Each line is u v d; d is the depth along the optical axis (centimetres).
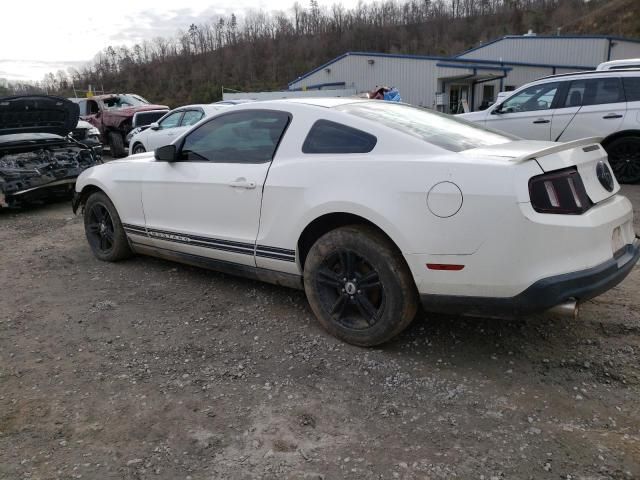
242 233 387
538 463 233
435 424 262
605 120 800
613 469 228
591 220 281
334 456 242
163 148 432
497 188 273
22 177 783
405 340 346
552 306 274
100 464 240
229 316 394
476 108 2995
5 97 780
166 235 448
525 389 290
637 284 421
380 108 377
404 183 300
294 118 367
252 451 246
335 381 303
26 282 482
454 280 292
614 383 292
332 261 343
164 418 272
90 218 537
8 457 245
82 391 299
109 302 426
